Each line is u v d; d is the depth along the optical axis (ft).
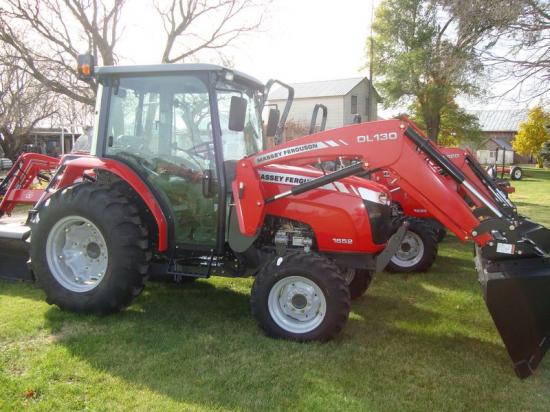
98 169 14.62
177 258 14.39
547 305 10.73
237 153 14.65
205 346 11.89
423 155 12.62
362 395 9.89
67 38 41.98
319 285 12.20
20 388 9.57
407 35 72.08
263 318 12.53
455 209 11.66
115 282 13.21
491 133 173.88
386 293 17.66
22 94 43.96
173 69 13.46
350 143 12.32
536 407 9.70
